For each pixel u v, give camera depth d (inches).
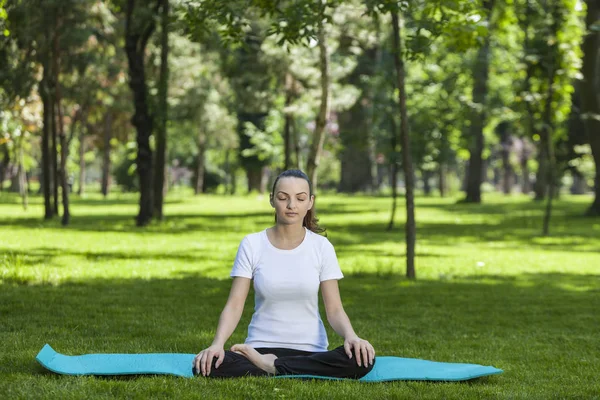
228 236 1006.4
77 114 2142.0
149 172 1167.6
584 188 3806.6
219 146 2898.6
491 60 1712.6
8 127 1430.9
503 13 950.4
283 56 1246.3
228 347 335.3
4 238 872.9
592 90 1433.3
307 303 259.1
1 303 439.5
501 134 3137.3
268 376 252.2
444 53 1568.7
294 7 509.4
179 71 1505.9
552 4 1074.7
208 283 573.6
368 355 252.1
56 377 253.9
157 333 360.8
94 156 3442.4
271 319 259.8
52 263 649.0
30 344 319.6
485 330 409.4
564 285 612.7
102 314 417.4
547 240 1034.7
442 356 328.2
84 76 1336.1
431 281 622.5
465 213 1674.5
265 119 2738.7
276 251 255.9
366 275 652.1
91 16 1114.1
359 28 958.4
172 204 2023.9
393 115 1169.4
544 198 2466.8
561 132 1652.3
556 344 368.8
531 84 1130.0
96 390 233.5
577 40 1082.1
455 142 1788.9
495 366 307.9
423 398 237.8
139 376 256.7
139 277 597.6
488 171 4931.1
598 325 431.2
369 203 2092.8
